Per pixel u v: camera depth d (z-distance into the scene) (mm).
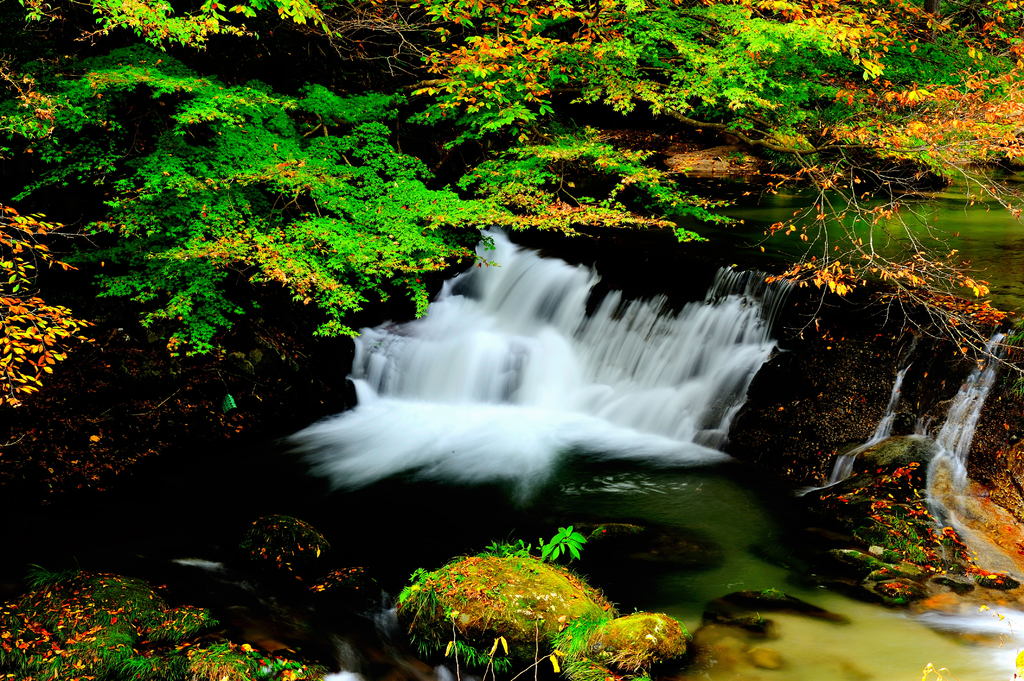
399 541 7043
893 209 9148
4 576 6082
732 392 9062
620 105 9297
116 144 9320
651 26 9438
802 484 7898
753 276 9523
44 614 5207
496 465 8711
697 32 9781
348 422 10008
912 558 6277
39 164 9531
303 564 6461
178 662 4773
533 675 5098
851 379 8266
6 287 9008
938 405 7605
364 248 8898
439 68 9438
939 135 7918
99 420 8625
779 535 6965
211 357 9711
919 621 5531
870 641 5301
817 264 9648
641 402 9719
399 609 5715
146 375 9266
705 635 5430
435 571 5816
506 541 7012
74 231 9875
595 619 5320
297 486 8203
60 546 6695
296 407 10008
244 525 7285
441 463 8805
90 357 9148
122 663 4723
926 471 7172
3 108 8156
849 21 8570
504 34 8898
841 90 9555
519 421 9953
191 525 7258
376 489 8148
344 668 5098
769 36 8602
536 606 5301
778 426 8438
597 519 7402
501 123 9289
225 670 4676
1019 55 9984
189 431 9039
